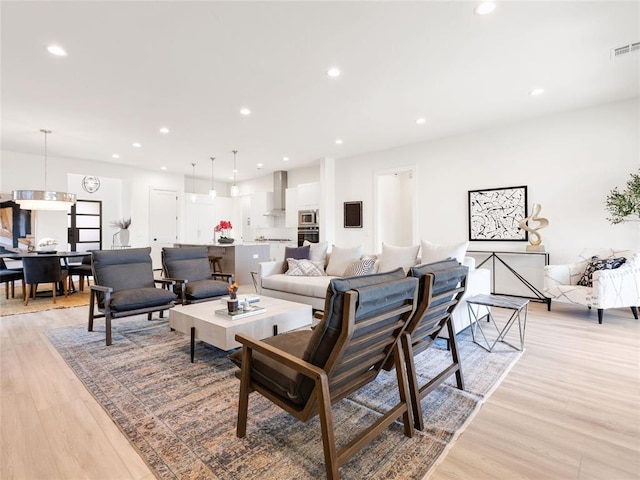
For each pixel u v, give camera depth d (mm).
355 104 4113
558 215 4605
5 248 6180
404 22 2498
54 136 5340
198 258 4336
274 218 9031
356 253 4434
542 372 2410
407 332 1778
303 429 1734
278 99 3932
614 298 3643
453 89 3713
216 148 6227
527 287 4906
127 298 3152
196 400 2021
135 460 1491
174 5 2277
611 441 1620
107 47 2797
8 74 3254
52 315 4117
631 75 3420
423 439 1652
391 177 7438
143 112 4309
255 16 2410
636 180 3766
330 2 2268
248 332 2518
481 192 5254
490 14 2418
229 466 1452
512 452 1545
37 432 1693
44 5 2254
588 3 2303
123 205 8383
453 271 1960
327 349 1333
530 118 4730
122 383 2246
